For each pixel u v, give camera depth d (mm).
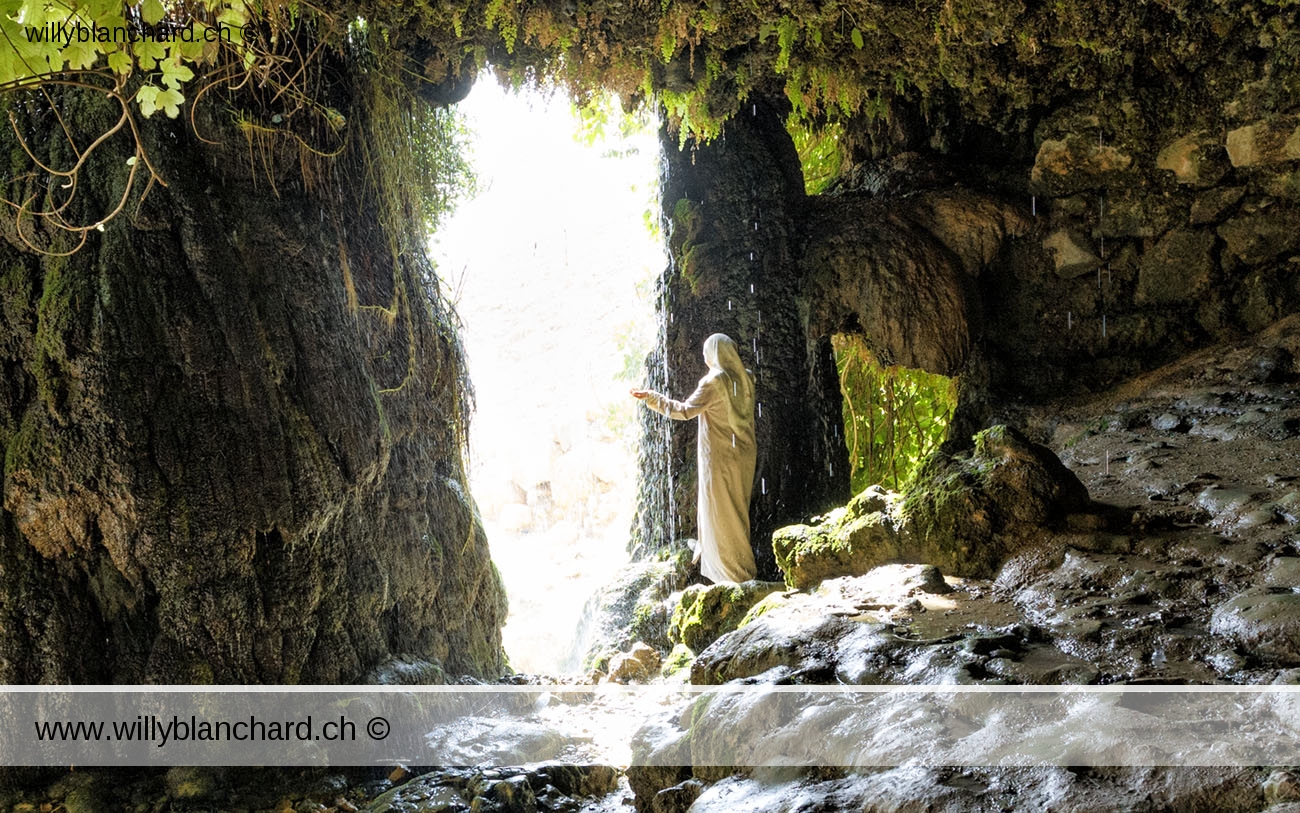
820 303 9898
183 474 6590
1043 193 9789
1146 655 4125
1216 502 5957
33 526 6398
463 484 9383
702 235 10258
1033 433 9289
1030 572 5469
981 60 8727
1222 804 2766
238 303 6973
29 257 6543
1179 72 9016
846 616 5195
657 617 9672
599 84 8727
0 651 6316
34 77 4414
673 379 10375
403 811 6246
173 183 6793
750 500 9945
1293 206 8719
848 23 8078
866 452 11688
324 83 7793
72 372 6422
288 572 7023
